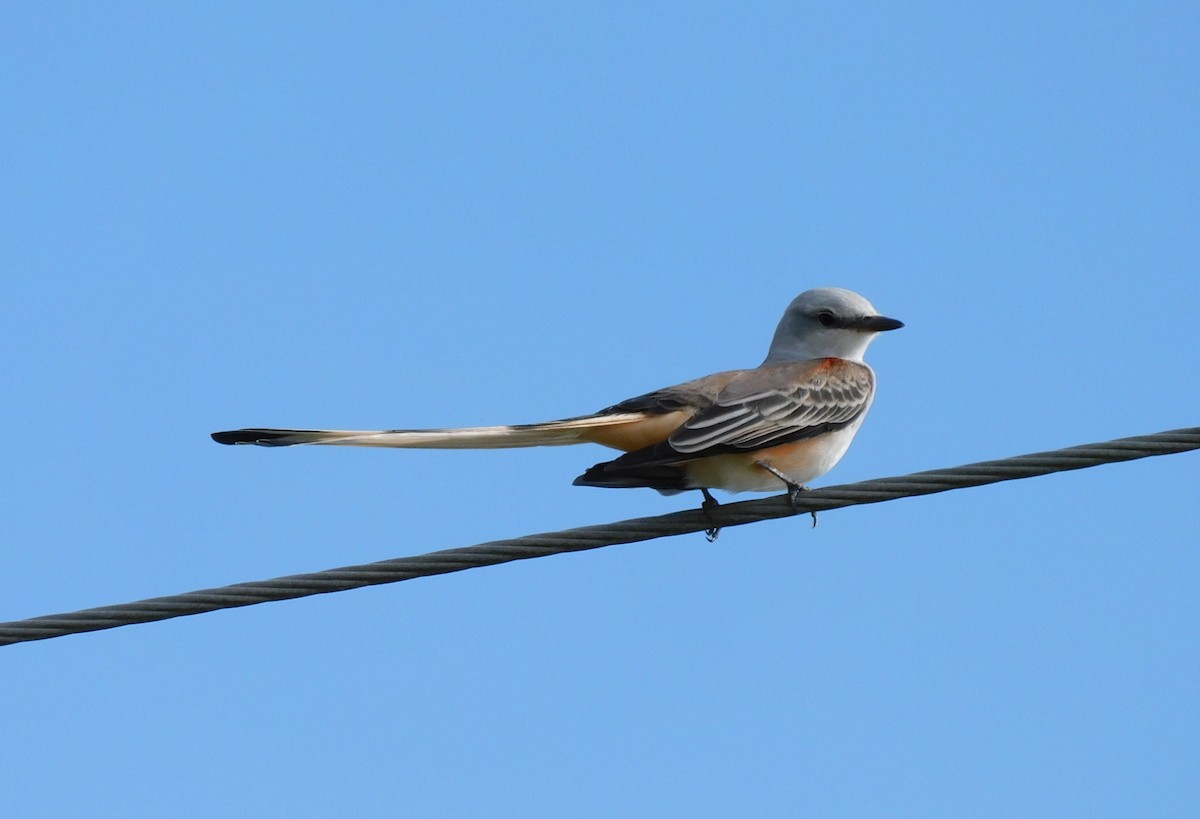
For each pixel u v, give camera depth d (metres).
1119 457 10.54
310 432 10.41
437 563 10.41
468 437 10.82
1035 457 10.67
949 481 10.94
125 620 10.09
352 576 10.29
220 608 10.17
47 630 10.07
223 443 10.34
